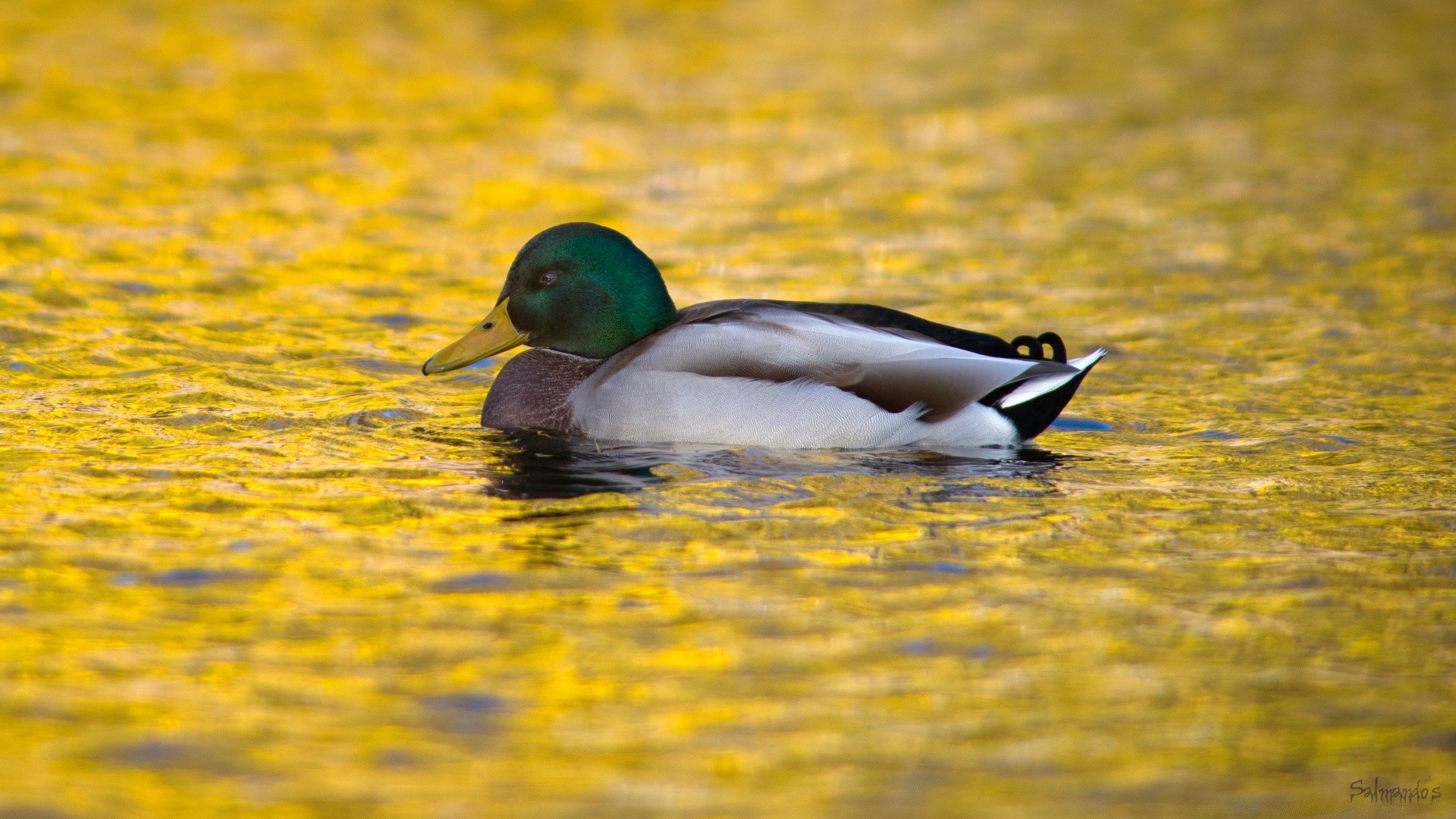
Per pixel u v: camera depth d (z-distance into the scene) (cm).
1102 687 782
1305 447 1224
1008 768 706
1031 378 1174
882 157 2634
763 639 832
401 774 693
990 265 1959
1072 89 3244
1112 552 967
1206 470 1154
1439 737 735
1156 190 2408
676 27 3950
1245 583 917
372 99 2977
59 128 2600
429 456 1165
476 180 2398
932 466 1145
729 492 1073
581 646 819
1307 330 1652
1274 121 2936
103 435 1198
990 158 2634
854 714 752
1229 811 674
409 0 4044
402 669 791
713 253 2009
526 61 3438
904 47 3756
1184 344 1600
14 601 862
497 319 1298
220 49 3375
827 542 977
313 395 1355
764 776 697
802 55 3622
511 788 684
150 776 687
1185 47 3772
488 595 885
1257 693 777
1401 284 1855
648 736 730
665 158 2591
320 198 2248
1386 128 2861
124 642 816
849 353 1175
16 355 1438
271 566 925
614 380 1206
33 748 706
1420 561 955
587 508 1038
